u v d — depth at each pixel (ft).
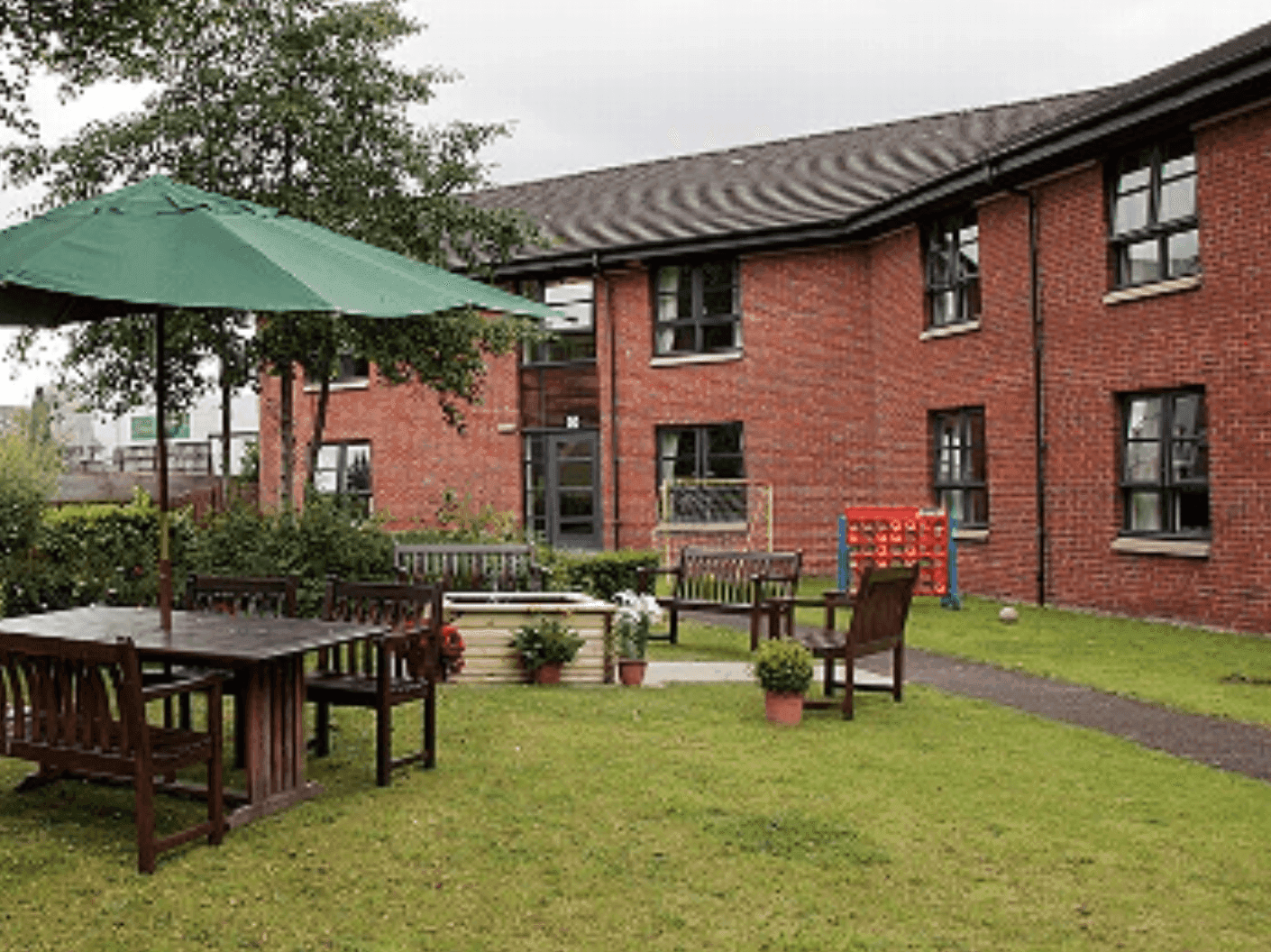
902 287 62.18
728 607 39.37
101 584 36.76
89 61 34.55
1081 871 17.11
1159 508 46.88
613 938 14.53
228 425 59.26
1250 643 40.22
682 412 70.74
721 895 16.01
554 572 44.75
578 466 75.31
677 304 71.77
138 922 14.66
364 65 46.50
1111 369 48.42
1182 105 42.73
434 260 47.67
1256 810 20.16
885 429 64.03
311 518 39.91
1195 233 44.93
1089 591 49.67
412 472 78.69
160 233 17.48
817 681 32.71
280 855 17.20
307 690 21.71
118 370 48.91
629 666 31.60
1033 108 73.72
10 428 49.08
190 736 18.24
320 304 16.17
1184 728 26.78
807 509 67.10
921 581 51.75
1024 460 53.31
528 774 21.71
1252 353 41.91
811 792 20.89
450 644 30.37
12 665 17.40
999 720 27.43
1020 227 53.36
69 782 20.92
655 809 19.69
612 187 84.74
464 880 16.35
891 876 16.81
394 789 20.68
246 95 43.75
